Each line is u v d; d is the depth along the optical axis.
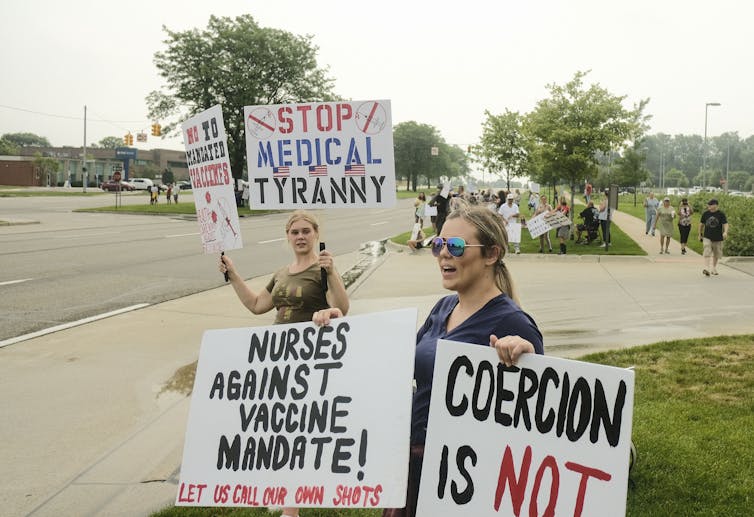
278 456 2.80
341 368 2.80
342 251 21.48
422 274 15.34
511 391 2.37
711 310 10.72
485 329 2.62
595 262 18.25
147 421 5.83
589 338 8.71
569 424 2.28
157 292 12.50
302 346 2.89
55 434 5.51
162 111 46.81
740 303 11.36
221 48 46.16
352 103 3.98
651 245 22.53
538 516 2.28
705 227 15.03
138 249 19.66
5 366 7.53
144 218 36.66
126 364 7.65
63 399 6.42
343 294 4.09
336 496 2.65
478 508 2.36
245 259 17.97
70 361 7.76
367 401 2.71
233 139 47.44
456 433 2.42
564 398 2.29
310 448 2.75
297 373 2.87
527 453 2.32
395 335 2.73
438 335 2.80
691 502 3.94
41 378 7.09
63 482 4.61
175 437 5.45
